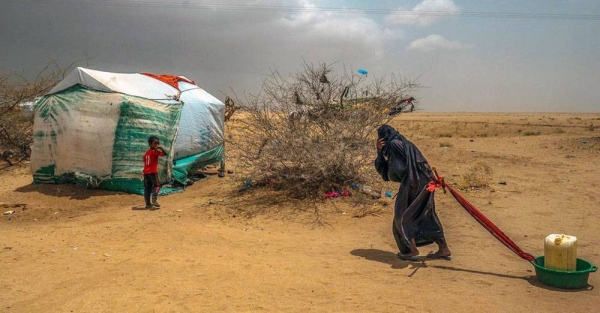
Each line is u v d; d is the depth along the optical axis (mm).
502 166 17359
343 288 5727
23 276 6305
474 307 5117
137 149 12406
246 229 9109
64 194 12164
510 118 75062
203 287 5742
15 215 10539
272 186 12148
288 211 10344
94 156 12328
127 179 12344
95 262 6863
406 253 6906
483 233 8656
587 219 9703
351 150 11539
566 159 19297
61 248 7734
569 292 5641
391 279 6098
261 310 5043
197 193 12812
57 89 13078
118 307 5176
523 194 12273
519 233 8664
